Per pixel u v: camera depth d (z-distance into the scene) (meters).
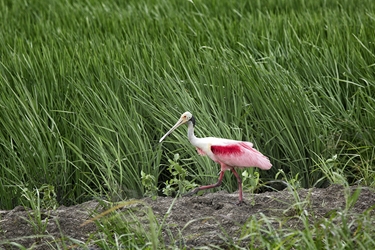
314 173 13.53
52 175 13.05
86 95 13.98
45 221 10.92
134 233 10.27
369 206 10.98
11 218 11.14
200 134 13.34
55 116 13.96
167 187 12.39
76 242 9.67
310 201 11.22
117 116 13.50
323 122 14.03
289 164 13.52
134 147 13.20
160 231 10.12
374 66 15.70
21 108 13.96
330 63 15.62
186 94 14.05
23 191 11.98
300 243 9.39
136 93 14.52
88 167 12.87
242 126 14.01
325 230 9.23
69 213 11.40
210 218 10.71
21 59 15.90
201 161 13.16
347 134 14.06
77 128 13.34
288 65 15.49
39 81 14.74
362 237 9.56
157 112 13.98
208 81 14.49
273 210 10.99
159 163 13.32
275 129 13.60
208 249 9.59
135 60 15.88
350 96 15.27
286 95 13.94
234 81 14.45
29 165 13.02
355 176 13.18
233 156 11.12
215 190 13.03
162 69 14.98
